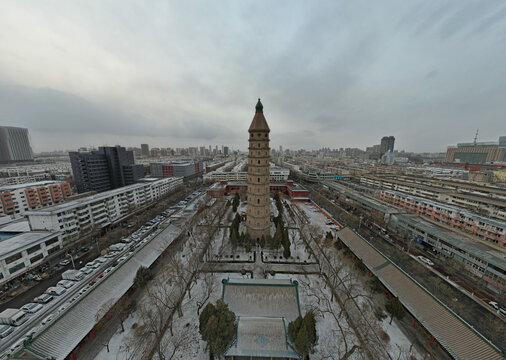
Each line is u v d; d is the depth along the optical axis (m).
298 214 98.81
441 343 29.11
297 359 28.95
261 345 29.52
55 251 57.62
